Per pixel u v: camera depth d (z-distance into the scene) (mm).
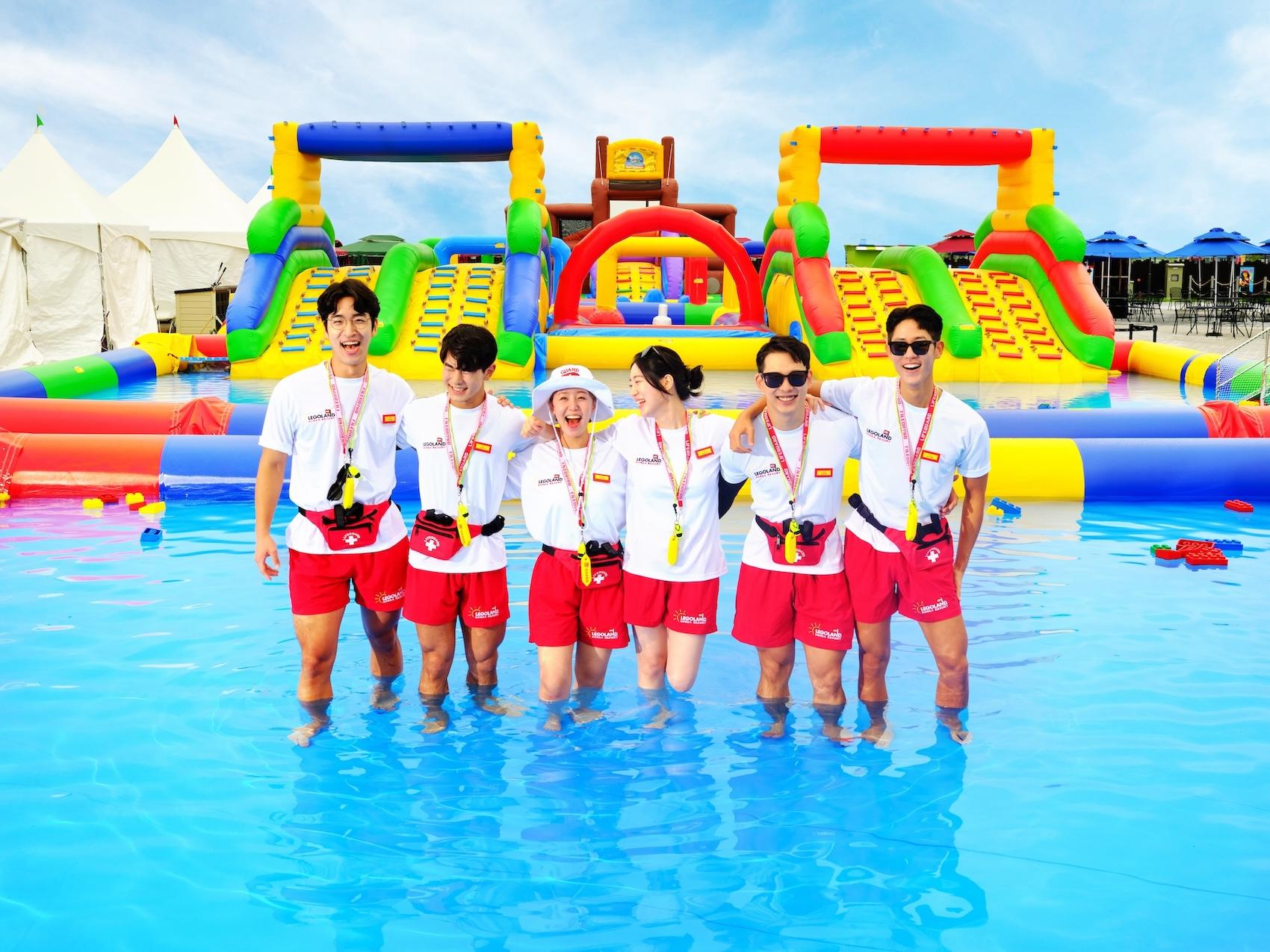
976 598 5742
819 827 3350
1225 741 3953
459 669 4801
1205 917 2838
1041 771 3727
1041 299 17094
